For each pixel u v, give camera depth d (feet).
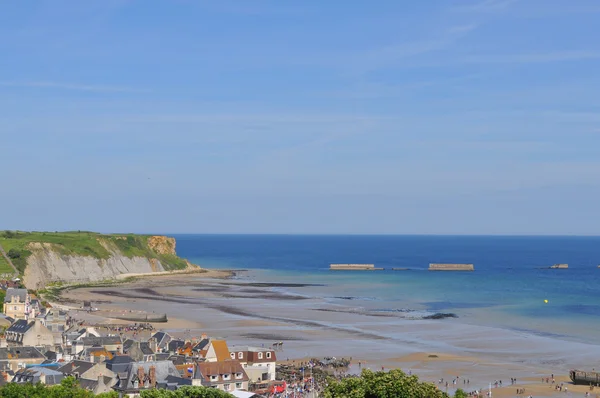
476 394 590.96
